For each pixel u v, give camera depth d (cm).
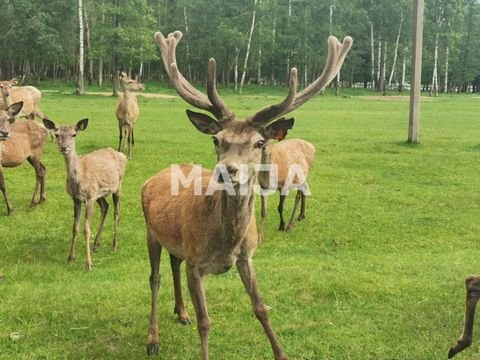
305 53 5450
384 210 1099
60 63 5094
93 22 5200
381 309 623
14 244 859
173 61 527
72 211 1049
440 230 977
